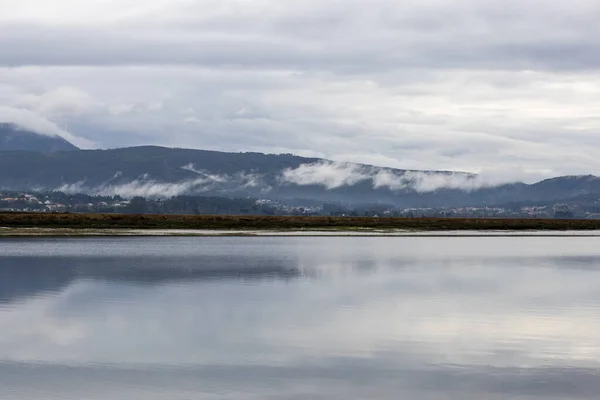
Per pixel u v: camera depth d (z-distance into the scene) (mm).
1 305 43375
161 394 24719
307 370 27953
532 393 24938
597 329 36156
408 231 170125
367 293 50219
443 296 48844
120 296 47656
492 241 126938
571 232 176625
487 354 30484
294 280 58188
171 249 96375
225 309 42312
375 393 25016
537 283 57031
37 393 24719
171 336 34281
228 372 27547
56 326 36562
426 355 30391
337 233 156375
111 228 153750
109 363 28859
